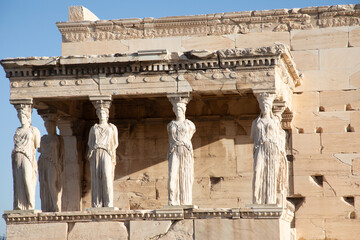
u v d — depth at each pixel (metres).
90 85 37.69
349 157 40.28
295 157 40.81
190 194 36.69
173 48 42.41
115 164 38.56
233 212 35.34
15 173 37.66
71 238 36.53
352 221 39.91
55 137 40.00
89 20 43.44
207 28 42.25
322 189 40.44
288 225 37.62
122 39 42.88
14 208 37.56
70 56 37.41
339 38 41.09
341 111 40.66
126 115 42.84
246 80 36.44
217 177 41.66
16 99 38.00
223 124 41.84
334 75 40.97
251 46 41.75
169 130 36.94
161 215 35.94
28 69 37.88
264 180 36.06
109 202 36.84
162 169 42.22
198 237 35.56
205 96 41.16
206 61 36.75
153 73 37.31
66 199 42.56
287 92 39.66
